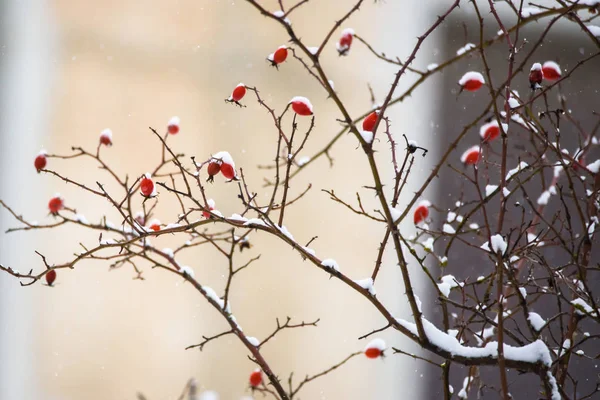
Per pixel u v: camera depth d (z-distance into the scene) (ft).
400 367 21.65
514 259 9.79
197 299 21.45
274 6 23.59
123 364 20.68
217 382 21.27
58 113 21.70
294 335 22.13
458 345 8.28
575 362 19.11
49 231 20.81
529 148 15.89
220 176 21.44
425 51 23.50
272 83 23.49
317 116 23.61
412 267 19.67
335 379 21.85
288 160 8.38
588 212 9.88
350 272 22.84
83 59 22.15
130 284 21.01
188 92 22.91
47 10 21.97
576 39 22.22
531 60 21.88
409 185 22.81
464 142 23.11
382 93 23.89
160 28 22.88
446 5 23.17
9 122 21.25
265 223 8.58
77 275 20.74
